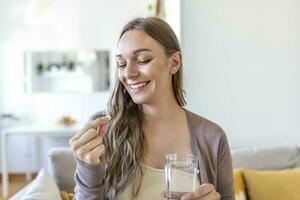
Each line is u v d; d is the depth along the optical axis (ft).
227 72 8.57
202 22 8.48
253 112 8.66
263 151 7.82
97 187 3.51
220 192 4.12
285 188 7.05
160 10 11.16
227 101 8.61
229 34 8.52
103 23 18.03
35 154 18.28
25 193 5.59
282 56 8.61
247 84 8.61
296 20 8.55
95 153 3.35
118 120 3.99
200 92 8.58
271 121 8.68
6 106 18.25
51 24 18.11
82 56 18.21
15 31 18.08
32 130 15.71
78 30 18.10
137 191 3.79
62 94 18.35
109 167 3.88
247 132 8.69
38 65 18.24
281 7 8.55
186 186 3.32
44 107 18.35
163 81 3.79
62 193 6.45
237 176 7.14
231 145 8.68
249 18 8.52
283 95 8.66
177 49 3.89
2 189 16.21
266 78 8.62
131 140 3.91
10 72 18.19
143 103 3.83
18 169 18.30
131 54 3.64
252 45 8.57
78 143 3.36
